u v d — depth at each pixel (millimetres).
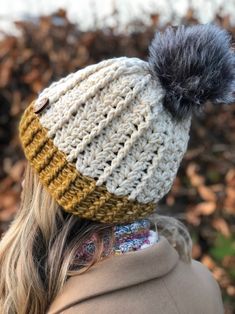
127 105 1251
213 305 1421
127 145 1239
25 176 1402
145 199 1288
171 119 1306
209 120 2963
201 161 2959
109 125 1249
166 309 1246
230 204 2729
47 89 1367
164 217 1644
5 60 3107
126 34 2998
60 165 1263
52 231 1327
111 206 1262
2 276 1414
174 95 1283
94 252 1277
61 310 1225
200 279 1455
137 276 1248
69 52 2984
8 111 3283
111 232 1301
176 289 1308
